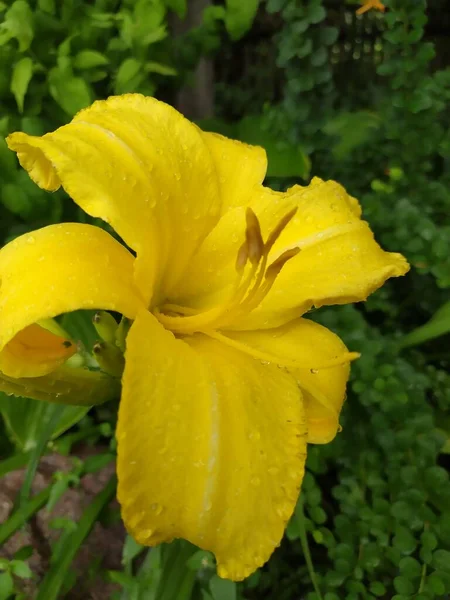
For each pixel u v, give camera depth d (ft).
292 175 0.96
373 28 1.43
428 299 0.92
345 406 0.76
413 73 0.88
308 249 0.53
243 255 0.45
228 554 0.40
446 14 1.41
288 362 0.47
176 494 0.38
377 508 0.68
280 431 0.44
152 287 0.46
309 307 0.50
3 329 0.39
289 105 0.93
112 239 0.46
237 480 0.41
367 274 0.51
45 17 0.87
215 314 0.47
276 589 0.72
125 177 0.43
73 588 0.72
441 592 0.60
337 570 0.65
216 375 0.43
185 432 0.39
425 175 1.00
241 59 1.55
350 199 0.60
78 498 0.78
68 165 0.40
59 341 0.46
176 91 1.07
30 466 0.63
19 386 0.48
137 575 0.66
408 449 0.70
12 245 0.43
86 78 0.89
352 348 0.75
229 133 1.04
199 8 1.07
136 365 0.39
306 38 0.88
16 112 0.90
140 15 0.90
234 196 0.55
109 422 0.86
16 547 0.75
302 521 0.66
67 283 0.40
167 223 0.46
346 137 1.09
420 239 0.82
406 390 0.74
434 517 0.65
